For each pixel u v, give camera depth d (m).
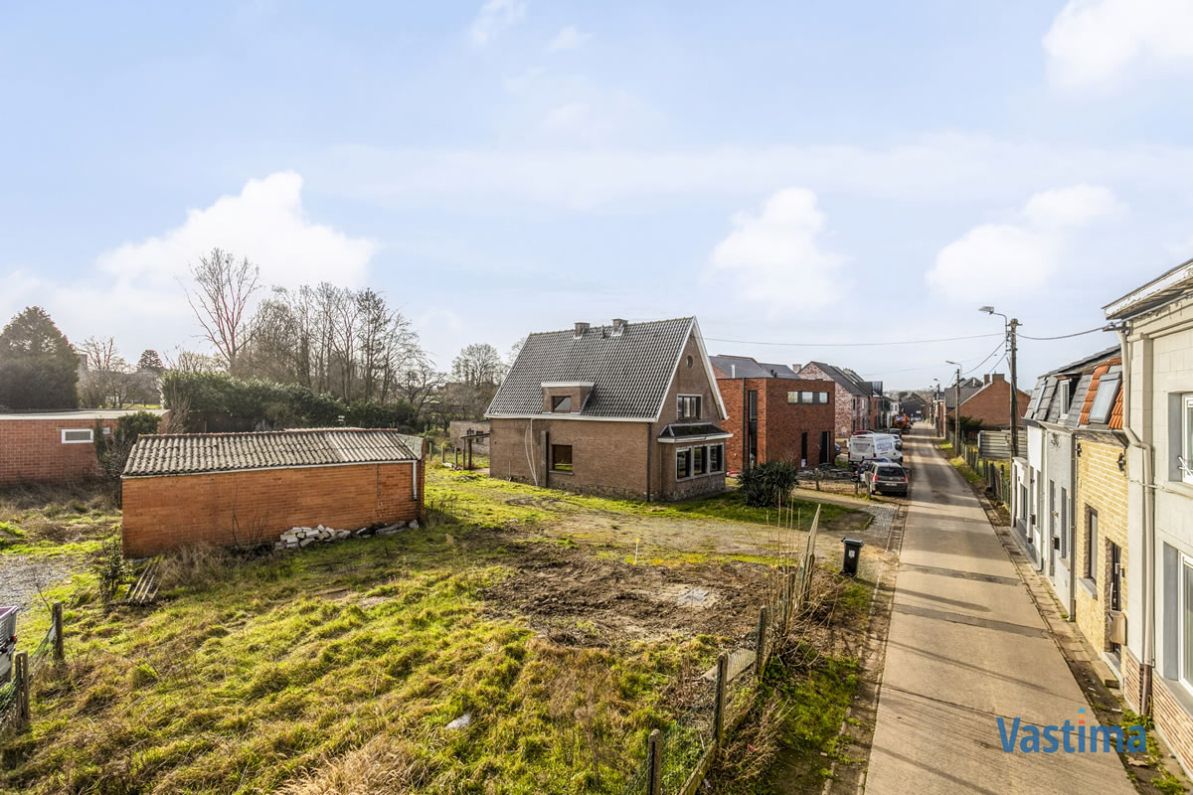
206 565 13.41
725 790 6.15
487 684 8.02
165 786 6.05
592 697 7.64
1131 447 7.77
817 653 9.46
